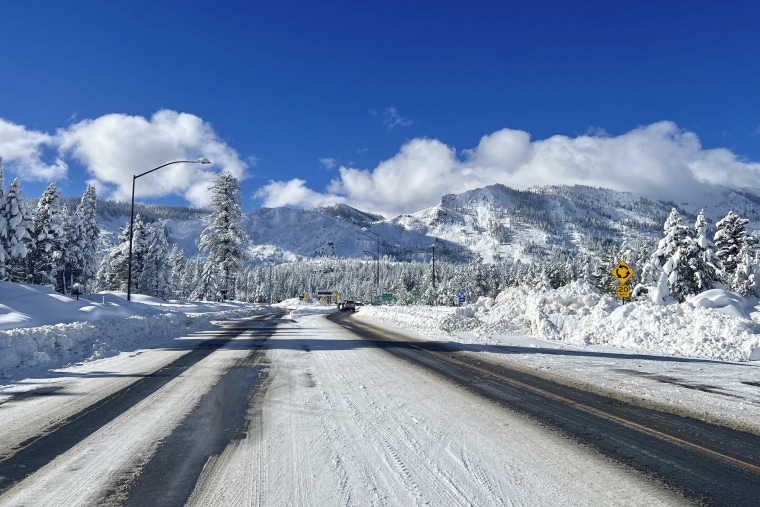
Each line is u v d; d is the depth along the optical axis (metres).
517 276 98.69
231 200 55.91
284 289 185.75
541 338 18.45
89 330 14.84
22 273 52.66
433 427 5.98
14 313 16.05
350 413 6.68
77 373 10.06
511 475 4.40
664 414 6.63
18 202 46.19
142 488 4.10
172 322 22.08
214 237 55.25
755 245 41.66
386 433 5.73
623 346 15.76
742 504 3.82
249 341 17.55
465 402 7.36
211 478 4.32
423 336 19.75
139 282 62.72
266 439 5.48
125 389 8.38
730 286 37.94
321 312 58.62
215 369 10.67
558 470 4.53
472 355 13.24
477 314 25.50
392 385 8.76
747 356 12.94
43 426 6.01
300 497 3.92
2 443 5.33
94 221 64.44
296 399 7.57
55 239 56.41
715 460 4.81
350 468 4.58
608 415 6.57
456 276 89.12
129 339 16.89
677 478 4.34
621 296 18.23
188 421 6.26
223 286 55.94
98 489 4.08
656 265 33.69
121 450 5.10
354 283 174.38
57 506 3.76
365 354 13.48
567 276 80.75
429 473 4.45
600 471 4.50
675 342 14.79
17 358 10.72
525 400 7.51
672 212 33.66
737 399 7.53
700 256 32.34
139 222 63.88
